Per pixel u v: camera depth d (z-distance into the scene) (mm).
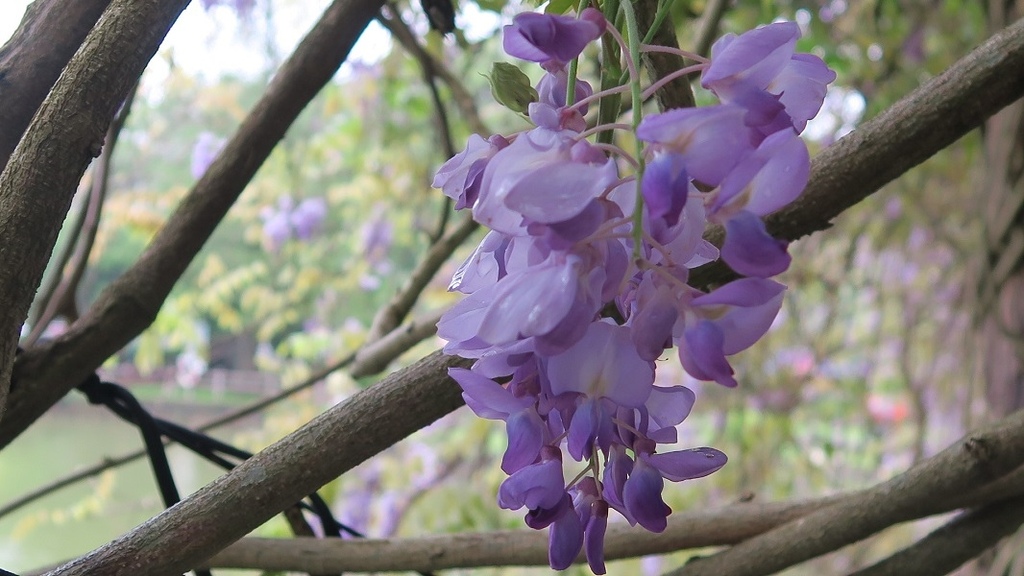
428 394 402
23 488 2457
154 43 390
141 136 2084
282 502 396
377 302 2527
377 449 403
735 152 310
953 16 1380
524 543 530
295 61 522
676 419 356
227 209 524
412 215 2170
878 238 1843
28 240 369
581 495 362
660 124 308
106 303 508
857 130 440
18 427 495
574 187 315
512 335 314
